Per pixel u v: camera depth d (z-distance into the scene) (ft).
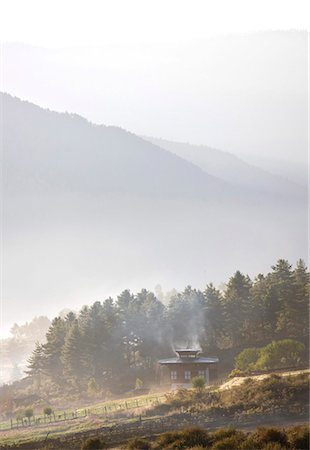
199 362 349.82
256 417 188.24
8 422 310.45
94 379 388.37
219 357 411.95
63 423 251.39
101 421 225.97
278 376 230.48
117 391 384.88
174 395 249.55
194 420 195.00
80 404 354.13
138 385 374.63
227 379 317.63
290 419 182.29
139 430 193.47
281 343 329.93
